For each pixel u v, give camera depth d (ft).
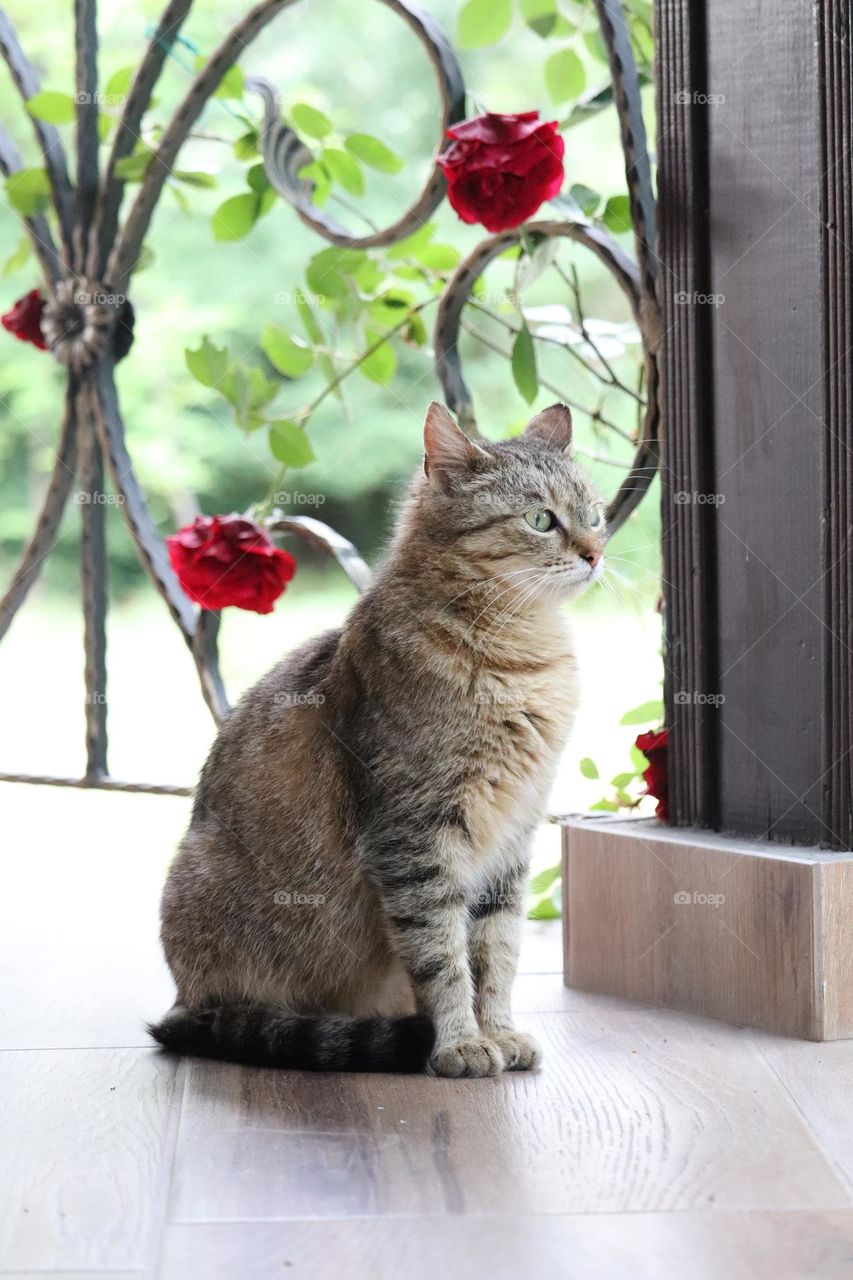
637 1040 6.47
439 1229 4.42
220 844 6.84
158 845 11.88
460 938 6.36
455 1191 4.71
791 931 6.39
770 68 6.57
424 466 6.83
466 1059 6.03
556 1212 4.54
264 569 7.89
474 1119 5.45
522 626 6.57
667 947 7.01
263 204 9.16
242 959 6.71
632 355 11.68
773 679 6.86
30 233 9.30
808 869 6.28
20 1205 4.63
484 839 6.48
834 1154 5.03
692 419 7.08
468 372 20.54
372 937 6.78
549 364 20.03
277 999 6.79
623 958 7.24
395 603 6.57
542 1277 4.09
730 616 7.07
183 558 7.88
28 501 22.99
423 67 21.03
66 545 22.97
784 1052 6.21
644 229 7.42
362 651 6.60
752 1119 5.39
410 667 6.38
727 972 6.72
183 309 21.47
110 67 20.68
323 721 6.70
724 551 7.06
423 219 8.27
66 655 21.29
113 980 7.63
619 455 18.53
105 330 8.93
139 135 9.00
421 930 6.28
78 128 9.04
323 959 6.79
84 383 9.06
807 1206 4.58
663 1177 4.83
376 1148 5.14
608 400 18.83
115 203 9.00
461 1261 4.19
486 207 7.50
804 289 6.51
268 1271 4.14
